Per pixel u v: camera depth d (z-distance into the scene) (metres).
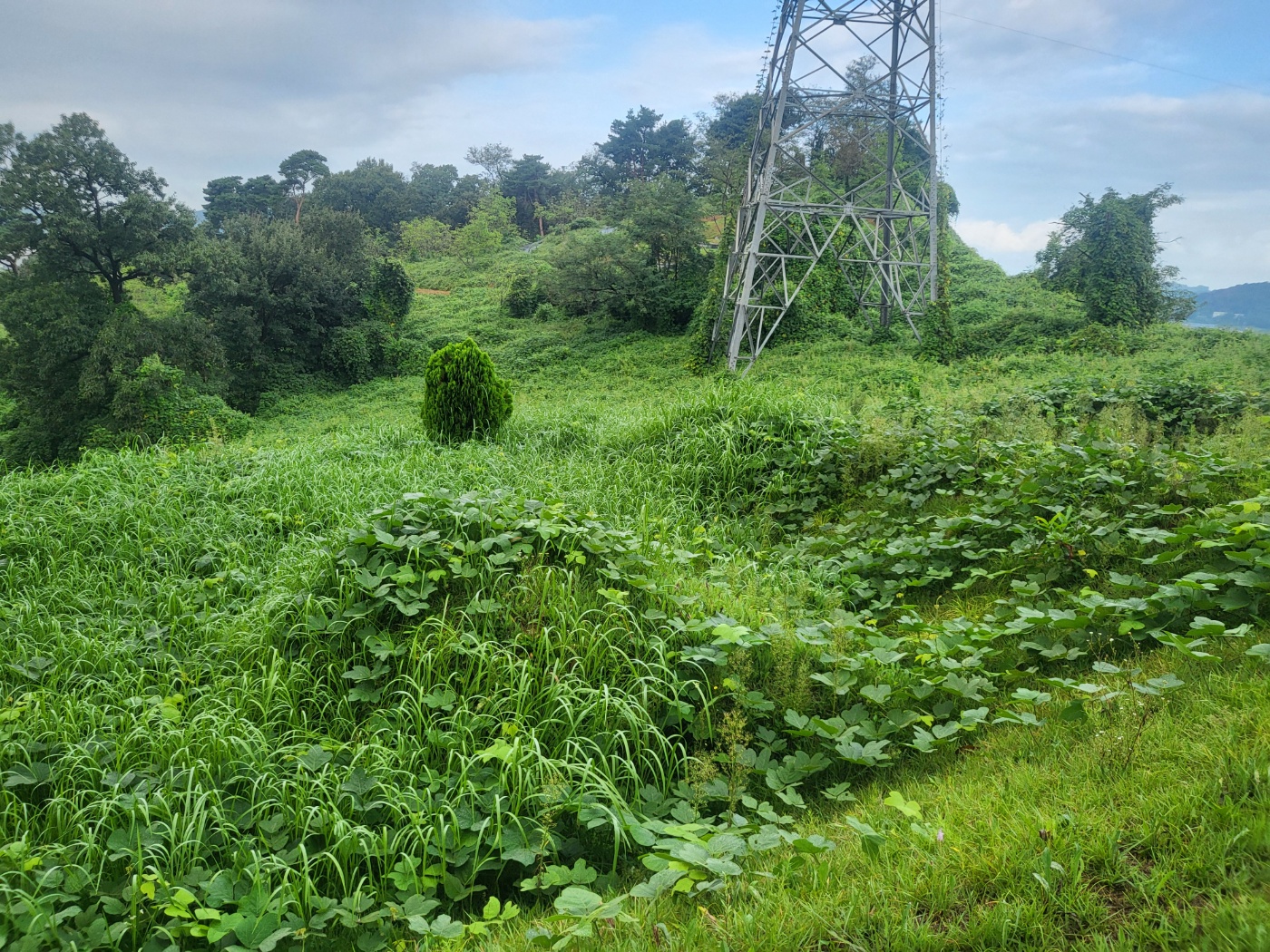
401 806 3.71
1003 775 3.51
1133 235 28.17
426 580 5.33
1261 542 4.70
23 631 5.83
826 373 25.42
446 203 98.62
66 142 33.38
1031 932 2.40
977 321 30.11
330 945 3.23
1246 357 17.94
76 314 32.78
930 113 29.31
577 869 3.16
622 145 84.94
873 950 2.45
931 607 5.89
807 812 3.74
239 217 45.28
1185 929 2.26
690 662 4.67
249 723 4.45
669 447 9.80
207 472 9.25
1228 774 2.90
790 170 39.28
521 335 43.38
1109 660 4.49
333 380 42.53
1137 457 6.94
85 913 3.24
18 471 9.12
